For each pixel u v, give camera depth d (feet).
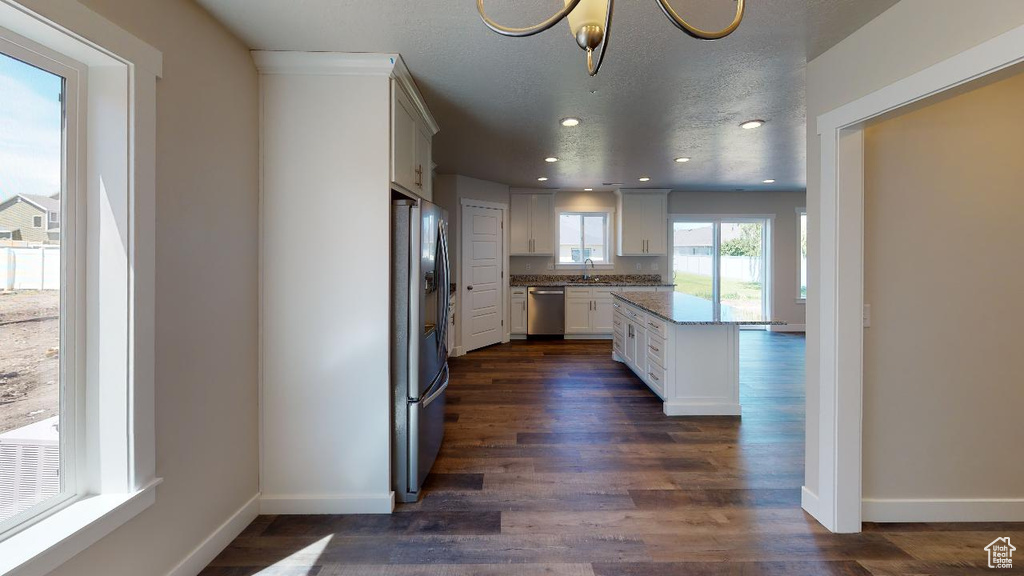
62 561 4.17
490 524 7.17
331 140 7.40
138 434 5.03
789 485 8.42
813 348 7.34
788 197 24.73
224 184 6.50
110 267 4.92
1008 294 7.00
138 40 4.95
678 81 8.50
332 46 7.00
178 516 5.72
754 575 5.97
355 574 6.02
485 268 20.90
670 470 9.02
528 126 11.50
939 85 5.24
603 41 3.27
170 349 5.54
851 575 5.98
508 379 15.81
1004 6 4.69
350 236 7.45
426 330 8.44
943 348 7.02
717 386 12.32
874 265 6.97
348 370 7.51
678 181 20.57
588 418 12.00
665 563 6.22
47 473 4.58
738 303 25.25
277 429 7.51
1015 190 6.97
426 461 8.32
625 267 24.81
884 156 6.91
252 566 6.17
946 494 7.11
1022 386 7.05
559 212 24.56
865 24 6.31
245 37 6.71
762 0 5.72
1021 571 6.03
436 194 18.78
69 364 4.79
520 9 5.96
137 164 4.97
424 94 9.16
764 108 10.09
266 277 7.42
